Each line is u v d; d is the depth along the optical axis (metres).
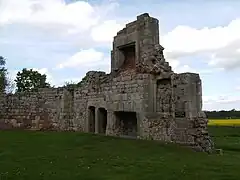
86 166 11.58
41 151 14.31
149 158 13.19
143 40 18.91
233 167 11.84
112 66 21.48
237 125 50.84
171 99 17.98
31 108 25.66
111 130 20.02
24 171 10.75
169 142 16.83
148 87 18.08
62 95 24.22
